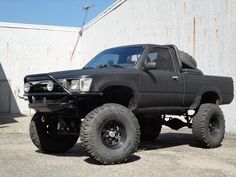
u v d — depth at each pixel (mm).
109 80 6531
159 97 7457
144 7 16766
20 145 8898
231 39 11625
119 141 6414
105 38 21703
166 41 15008
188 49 13656
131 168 6043
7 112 26469
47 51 27172
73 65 27641
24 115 24500
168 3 14875
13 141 9758
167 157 7094
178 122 8938
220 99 8805
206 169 6055
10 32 26500
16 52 26609
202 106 8367
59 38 27406
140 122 9242
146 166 6219
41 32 27109
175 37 14422
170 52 7973
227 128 11664
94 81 6344
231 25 11625
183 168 6102
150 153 7582
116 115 6336
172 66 7922
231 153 7656
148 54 7477
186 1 13773
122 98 7172
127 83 6828
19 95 7445
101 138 6234
